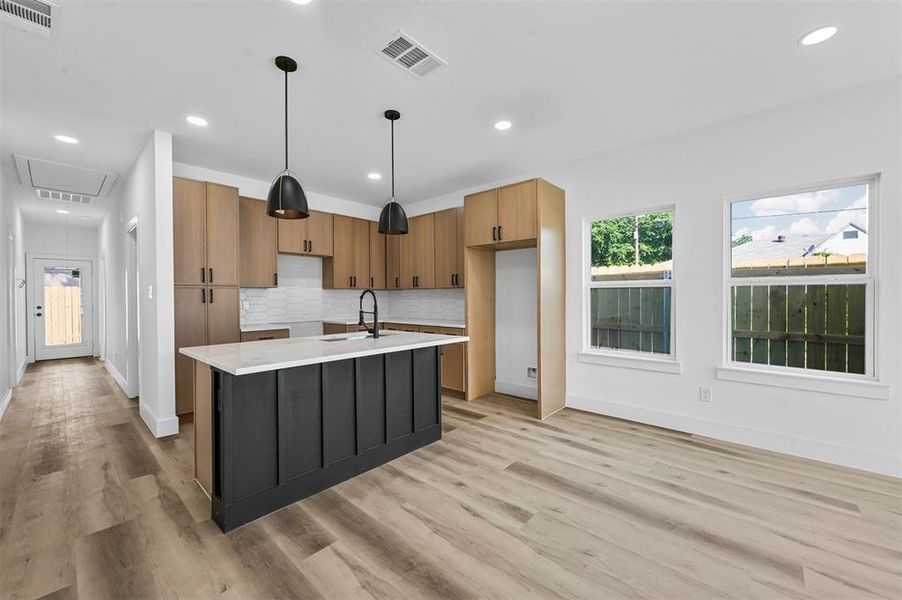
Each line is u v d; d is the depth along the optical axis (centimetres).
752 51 219
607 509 215
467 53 219
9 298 456
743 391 303
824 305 280
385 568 170
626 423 356
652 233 360
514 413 391
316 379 242
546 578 164
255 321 470
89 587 158
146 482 247
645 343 364
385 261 577
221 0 175
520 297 459
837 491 231
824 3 182
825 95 269
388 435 284
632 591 156
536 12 187
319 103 274
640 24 196
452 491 237
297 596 154
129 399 444
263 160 387
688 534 193
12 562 172
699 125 317
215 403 208
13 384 487
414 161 394
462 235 479
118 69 230
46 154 363
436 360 325
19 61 220
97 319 766
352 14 186
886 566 169
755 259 306
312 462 238
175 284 351
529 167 415
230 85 249
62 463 274
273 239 450
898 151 246
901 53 220
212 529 199
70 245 737
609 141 348
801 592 155
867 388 254
